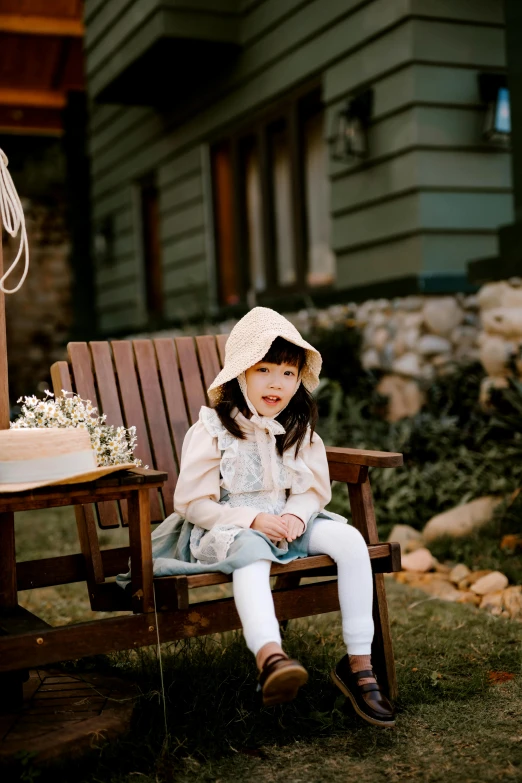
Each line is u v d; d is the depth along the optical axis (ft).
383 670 7.95
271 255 22.45
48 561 8.61
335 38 18.72
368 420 17.54
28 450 6.79
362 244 18.60
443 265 17.20
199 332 24.84
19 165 39.14
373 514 8.11
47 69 34.19
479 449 15.55
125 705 7.38
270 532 7.41
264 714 7.65
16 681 7.29
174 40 21.44
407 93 16.81
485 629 9.78
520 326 14.69
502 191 17.63
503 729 7.23
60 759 6.61
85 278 37.24
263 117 22.02
